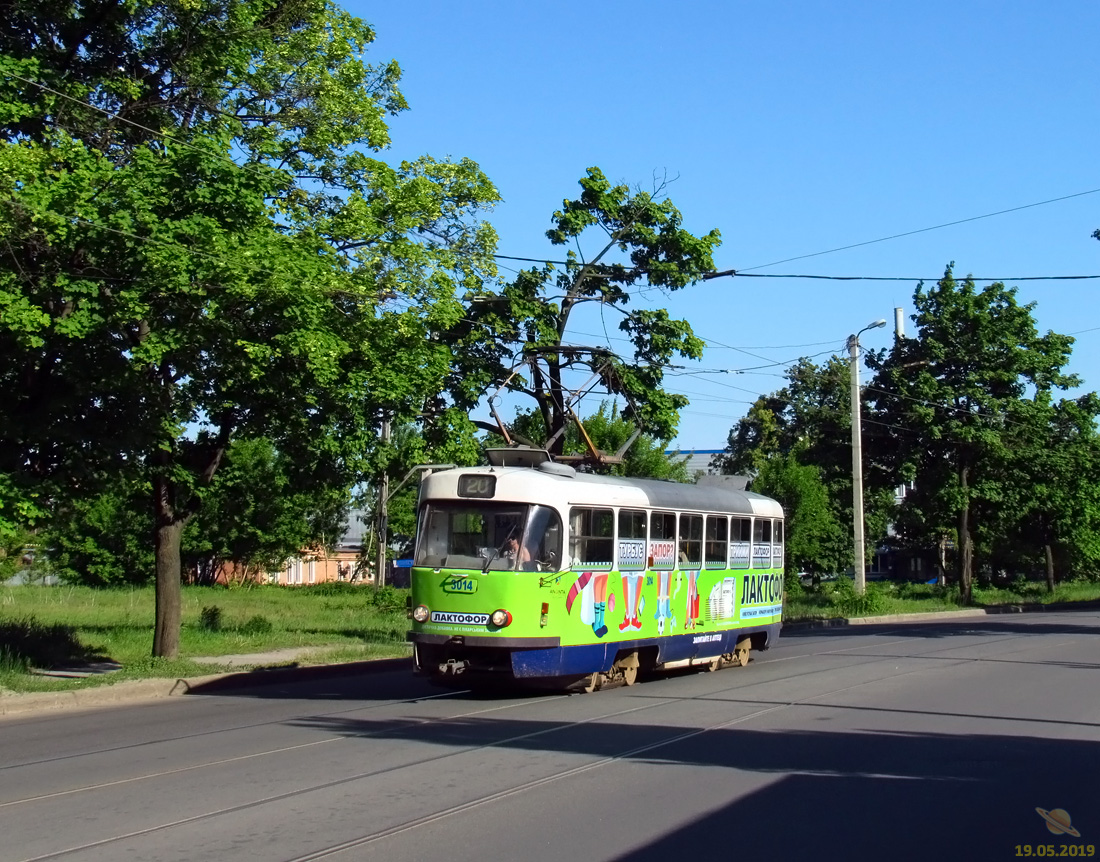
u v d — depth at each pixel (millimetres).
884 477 44312
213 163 14195
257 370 14711
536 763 9570
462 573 13781
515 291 23906
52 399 14852
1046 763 9805
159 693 15492
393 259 18438
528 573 13695
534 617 13672
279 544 50781
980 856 6824
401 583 28688
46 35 15898
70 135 15242
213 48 16562
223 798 8203
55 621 25094
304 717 12773
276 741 10891
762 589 19562
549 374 24703
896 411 42438
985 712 12984
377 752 10141
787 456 49969
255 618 24328
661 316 24672
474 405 23656
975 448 41281
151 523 48719
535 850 6801
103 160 13898
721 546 18031
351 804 8000
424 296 18422
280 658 19188
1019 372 42062
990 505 44188
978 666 18562
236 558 51000
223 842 6941
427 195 19172
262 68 17547
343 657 19797
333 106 18141
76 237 13172
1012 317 42125
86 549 49156
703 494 17688
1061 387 43688
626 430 37531
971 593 42844
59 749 10602
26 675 15680
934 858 6773
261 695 15477
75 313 13469
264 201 15188
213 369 15742
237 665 17750
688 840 7078
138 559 49562
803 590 45688
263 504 49562
